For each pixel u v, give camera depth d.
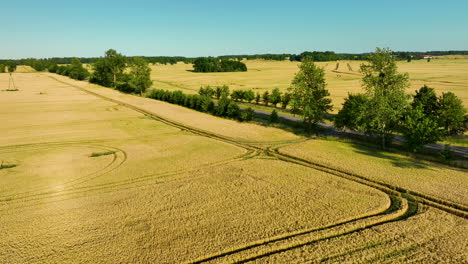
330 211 28.75
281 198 31.73
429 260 21.28
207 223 26.89
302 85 60.12
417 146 44.72
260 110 91.12
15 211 29.73
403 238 24.00
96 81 174.62
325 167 41.50
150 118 79.69
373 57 49.31
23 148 51.78
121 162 44.41
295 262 21.59
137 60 121.31
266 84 154.25
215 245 23.66
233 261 22.00
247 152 49.34
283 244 23.50
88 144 54.38
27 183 36.69
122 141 56.53
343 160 43.78
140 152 49.41
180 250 23.09
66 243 24.20
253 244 23.81
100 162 44.38
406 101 47.94
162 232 25.58
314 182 36.09
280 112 86.56
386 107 47.50
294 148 50.53
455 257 21.50
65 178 38.25
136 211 29.30
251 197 32.06
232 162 44.19
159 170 40.97
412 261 21.23
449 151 42.66
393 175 37.56
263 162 43.97
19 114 83.25
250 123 72.69
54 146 53.00
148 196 32.72
